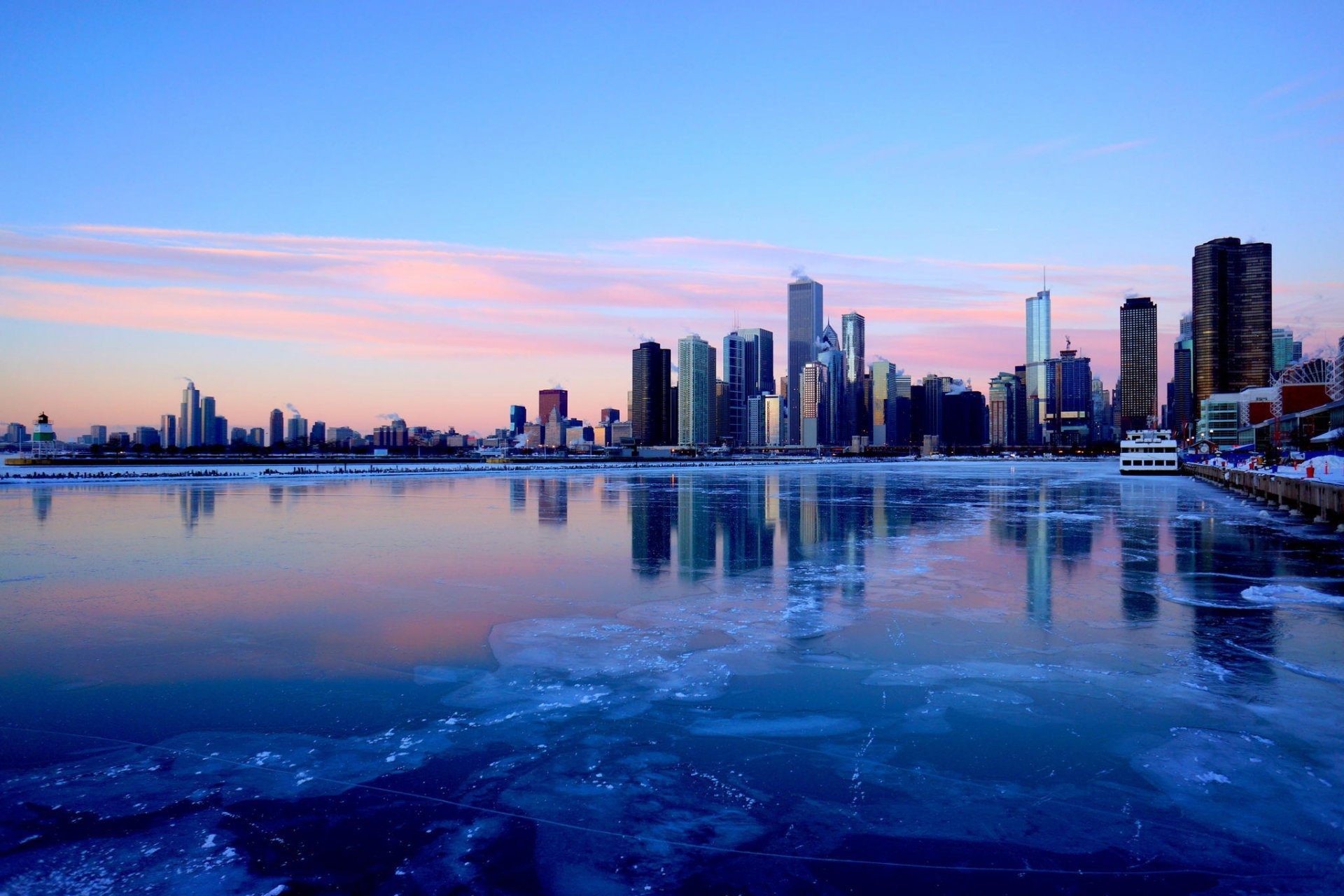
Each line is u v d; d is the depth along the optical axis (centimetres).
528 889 893
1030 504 6469
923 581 2759
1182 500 7031
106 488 8512
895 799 1105
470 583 2728
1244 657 1784
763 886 899
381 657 1798
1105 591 2564
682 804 1093
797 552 3522
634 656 1803
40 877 915
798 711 1446
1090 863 943
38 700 1514
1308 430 14100
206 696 1530
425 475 12725
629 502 6681
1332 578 2802
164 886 897
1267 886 894
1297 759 1230
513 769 1205
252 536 4094
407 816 1061
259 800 1104
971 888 893
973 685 1595
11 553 3453
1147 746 1279
